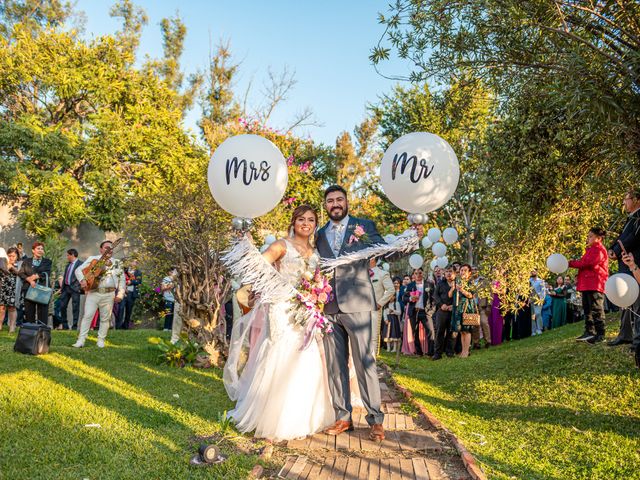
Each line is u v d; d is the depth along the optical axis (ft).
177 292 27.99
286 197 46.70
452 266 37.81
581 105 13.79
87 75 59.82
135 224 28.86
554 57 16.22
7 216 56.44
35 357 25.53
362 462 13.94
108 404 17.79
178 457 13.35
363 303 16.25
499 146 22.41
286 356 16.07
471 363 31.60
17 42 59.98
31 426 14.89
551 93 14.82
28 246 56.90
